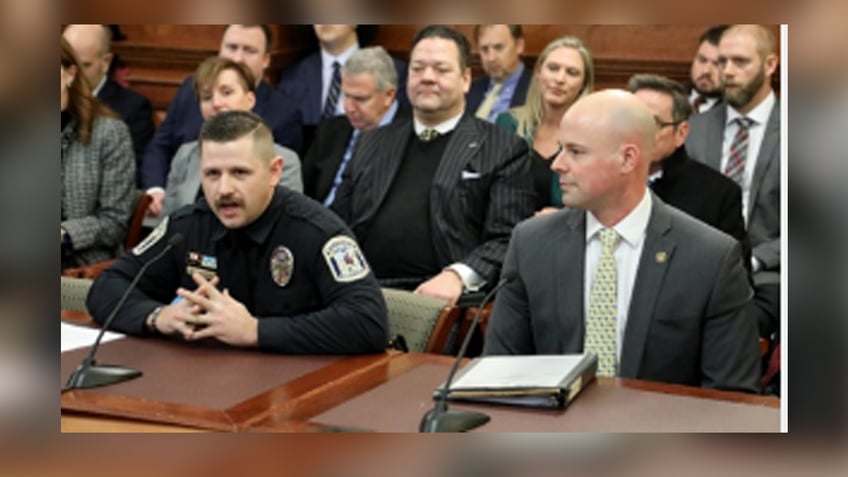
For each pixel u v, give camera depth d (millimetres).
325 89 5078
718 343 2299
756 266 3809
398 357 2289
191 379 2084
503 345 2461
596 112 2332
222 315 2311
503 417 1839
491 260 3457
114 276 2566
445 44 3621
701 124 4121
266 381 2076
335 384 2061
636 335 2320
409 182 3654
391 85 4246
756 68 3947
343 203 3744
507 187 3570
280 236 2443
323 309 2391
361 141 3789
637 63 4887
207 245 2516
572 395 1922
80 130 4000
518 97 4676
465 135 3633
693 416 1862
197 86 4129
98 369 2049
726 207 3418
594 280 2369
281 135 4719
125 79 5516
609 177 2326
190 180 4164
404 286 3586
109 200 4066
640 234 2359
